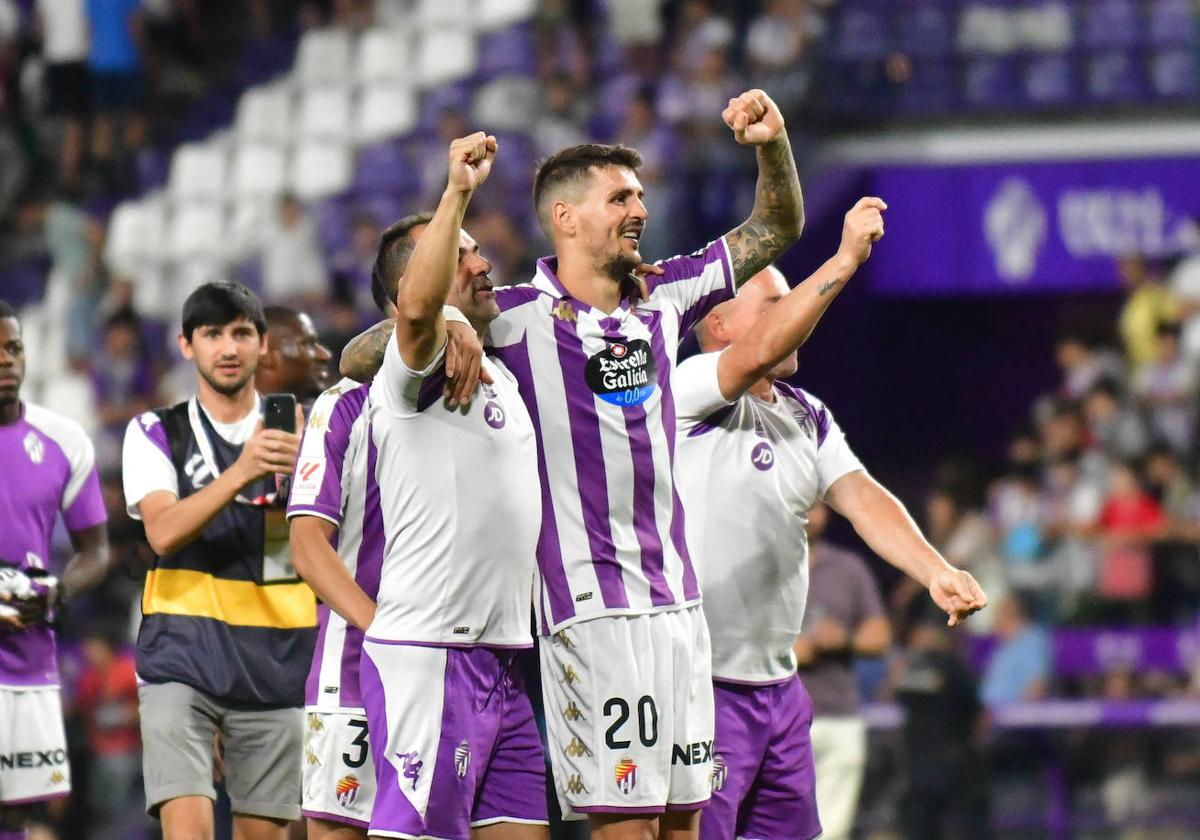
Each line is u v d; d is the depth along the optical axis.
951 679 29.39
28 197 54.47
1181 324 46.34
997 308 53.66
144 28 55.69
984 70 50.28
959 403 53.84
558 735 15.73
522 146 49.16
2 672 20.06
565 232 15.78
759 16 51.16
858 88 50.34
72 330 49.34
